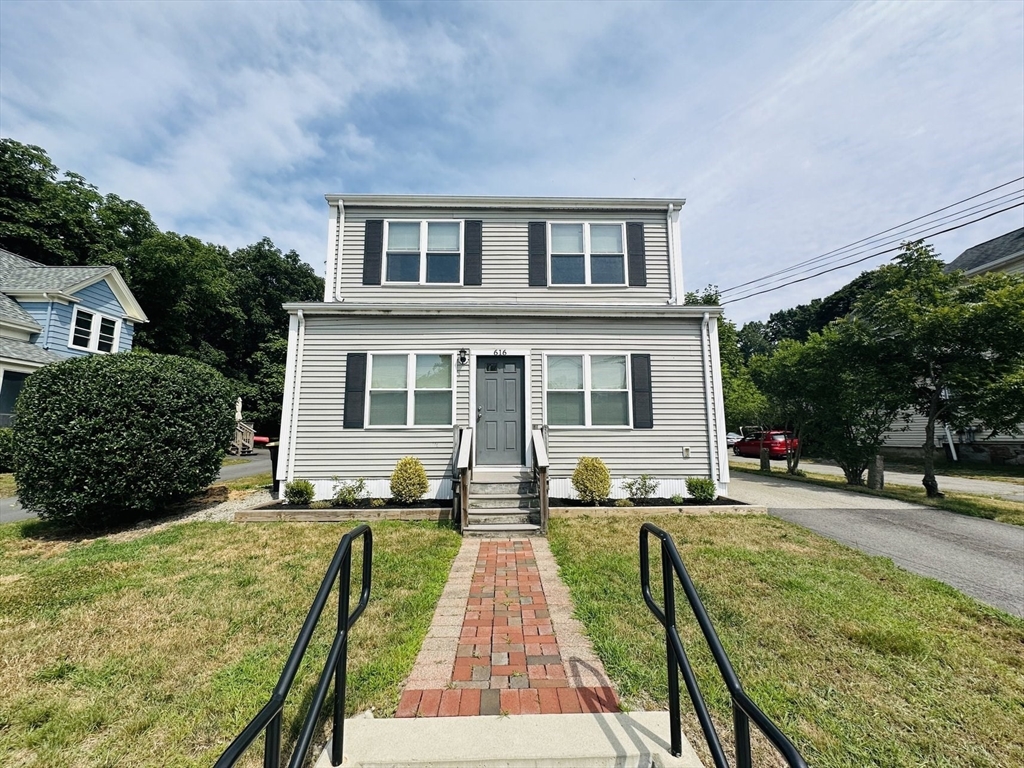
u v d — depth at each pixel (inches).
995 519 282.0
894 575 177.3
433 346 333.1
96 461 239.9
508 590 163.2
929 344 360.2
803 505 323.0
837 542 225.9
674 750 79.9
